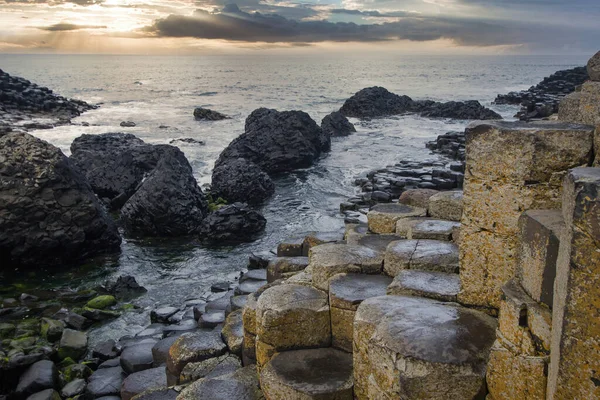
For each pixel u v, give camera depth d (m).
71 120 47.44
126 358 9.18
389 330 4.51
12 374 9.59
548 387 3.62
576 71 71.25
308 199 23.14
